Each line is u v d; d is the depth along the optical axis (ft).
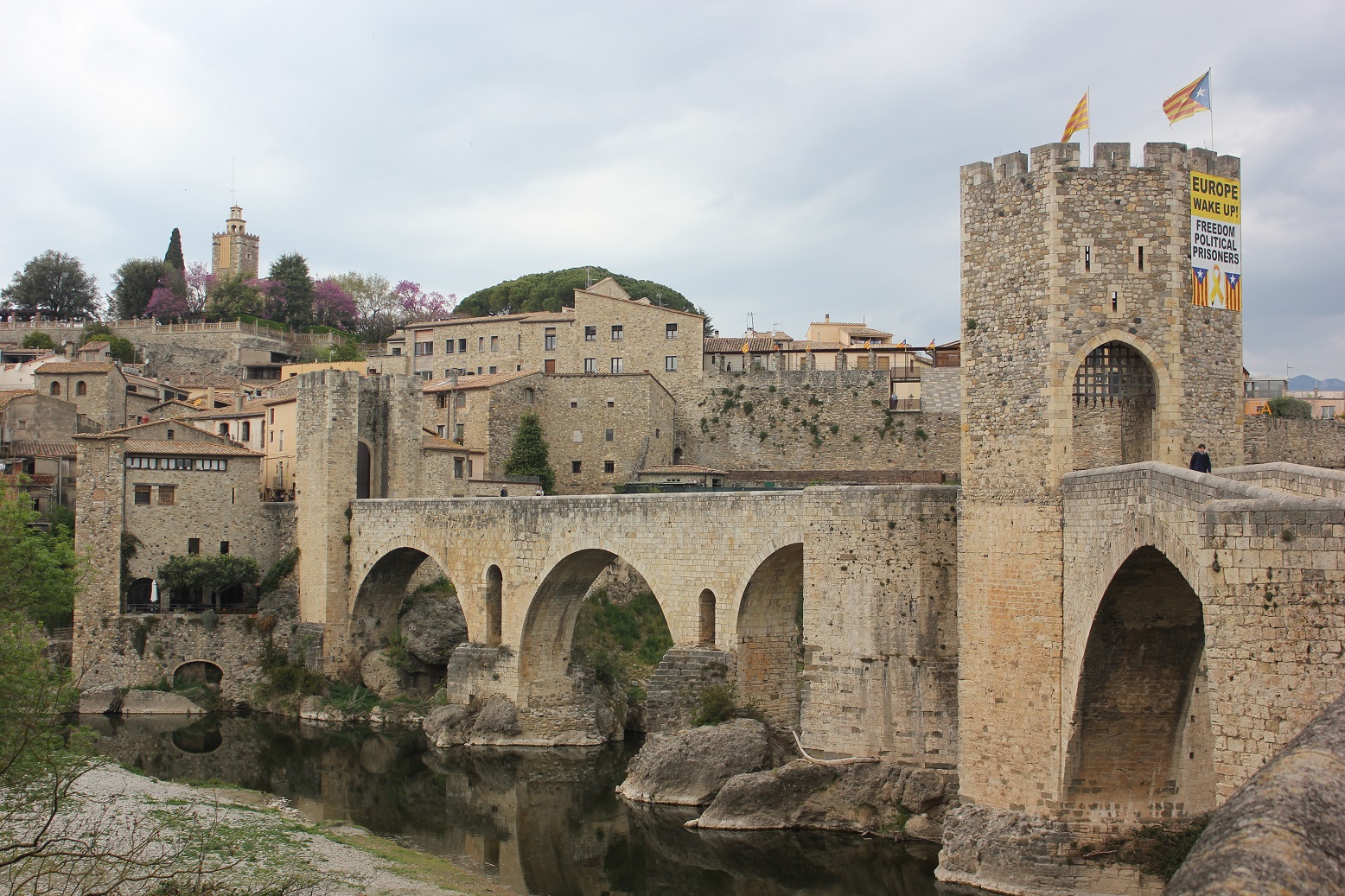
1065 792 115.65
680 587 184.03
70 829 133.49
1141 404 124.77
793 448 336.49
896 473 307.99
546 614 222.48
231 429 339.16
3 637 109.09
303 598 268.41
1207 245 121.39
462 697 231.09
